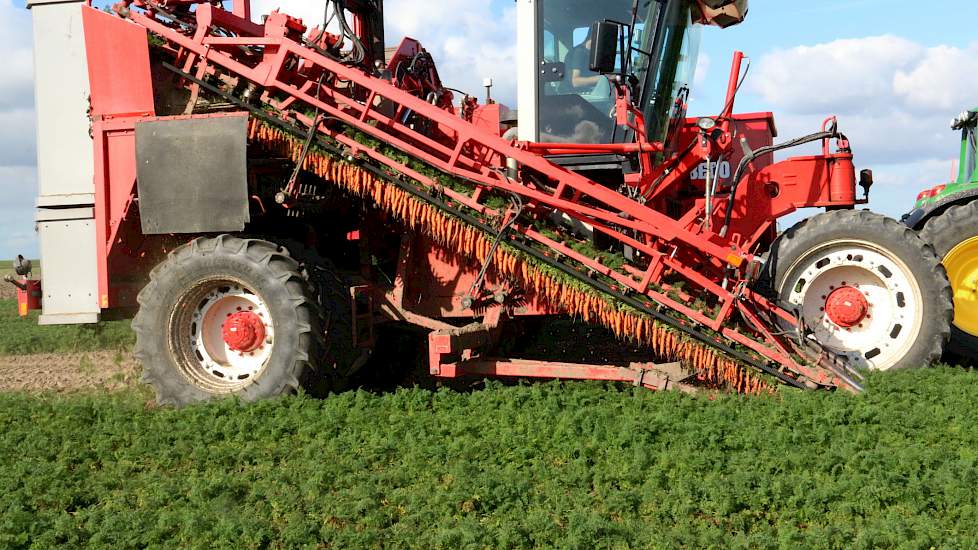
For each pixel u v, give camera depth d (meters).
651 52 6.91
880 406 5.50
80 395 7.36
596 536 3.79
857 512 4.01
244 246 6.59
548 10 7.00
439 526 4.02
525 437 5.12
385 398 6.25
